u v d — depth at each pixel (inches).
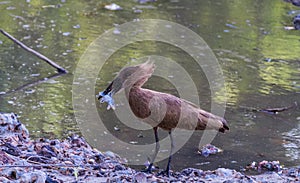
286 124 598.2
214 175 449.4
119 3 1029.8
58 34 860.0
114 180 397.7
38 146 478.3
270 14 994.1
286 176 460.8
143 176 411.2
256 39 874.8
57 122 579.8
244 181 422.0
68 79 705.0
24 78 702.5
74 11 975.0
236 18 966.4
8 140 486.6
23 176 364.5
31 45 810.2
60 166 426.6
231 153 524.7
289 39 880.3
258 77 732.7
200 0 1060.5
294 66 773.3
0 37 831.7
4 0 1015.6
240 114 620.7
